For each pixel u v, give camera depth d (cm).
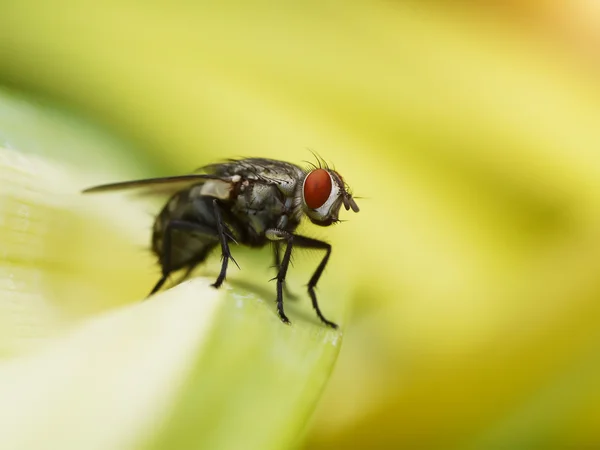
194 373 6
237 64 8
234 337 6
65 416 6
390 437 7
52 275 7
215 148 8
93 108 8
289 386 6
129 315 6
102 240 7
